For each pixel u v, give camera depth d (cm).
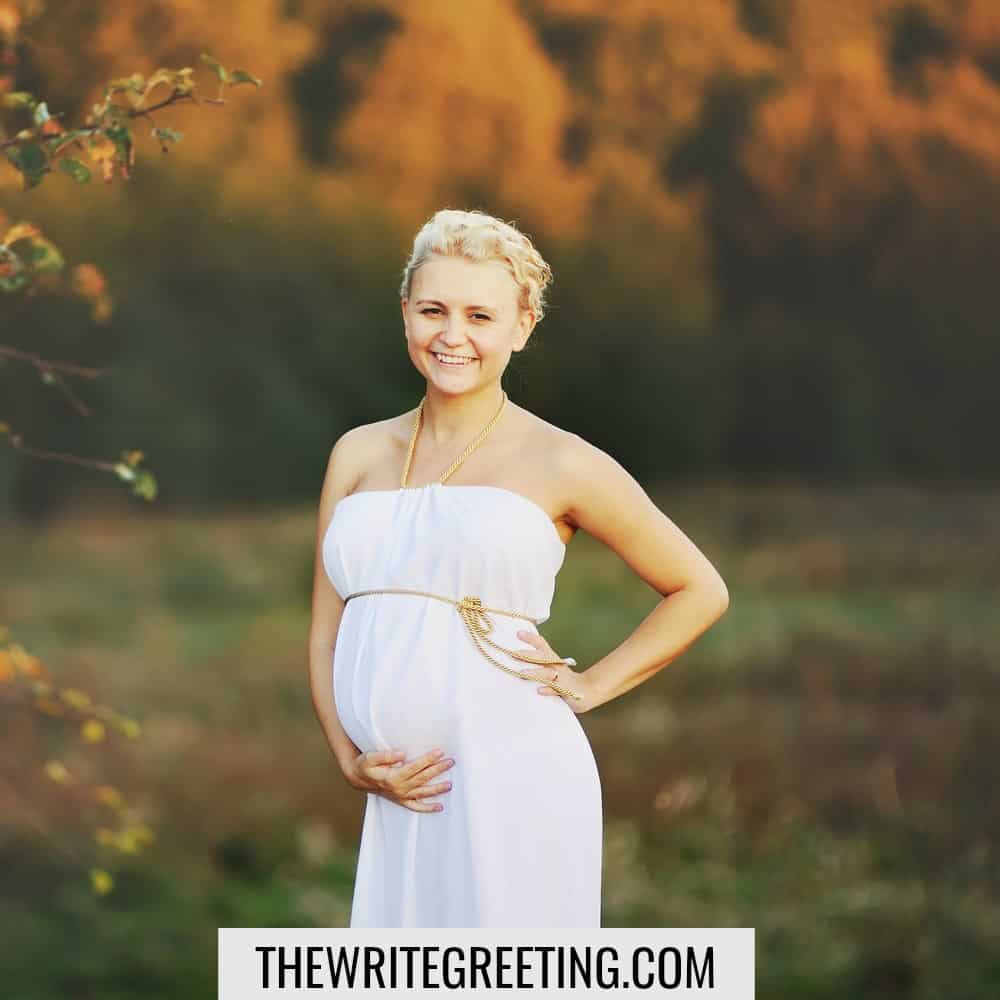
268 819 934
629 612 1239
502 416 297
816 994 708
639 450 1802
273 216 1700
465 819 277
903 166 1789
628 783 949
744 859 848
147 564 1399
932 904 770
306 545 1488
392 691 280
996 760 919
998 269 1762
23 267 359
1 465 1534
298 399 1709
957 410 1756
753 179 1819
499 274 287
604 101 1822
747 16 1814
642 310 1812
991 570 1314
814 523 1498
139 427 1617
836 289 1812
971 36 1775
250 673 1162
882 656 1098
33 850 851
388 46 1748
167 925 794
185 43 1278
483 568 280
